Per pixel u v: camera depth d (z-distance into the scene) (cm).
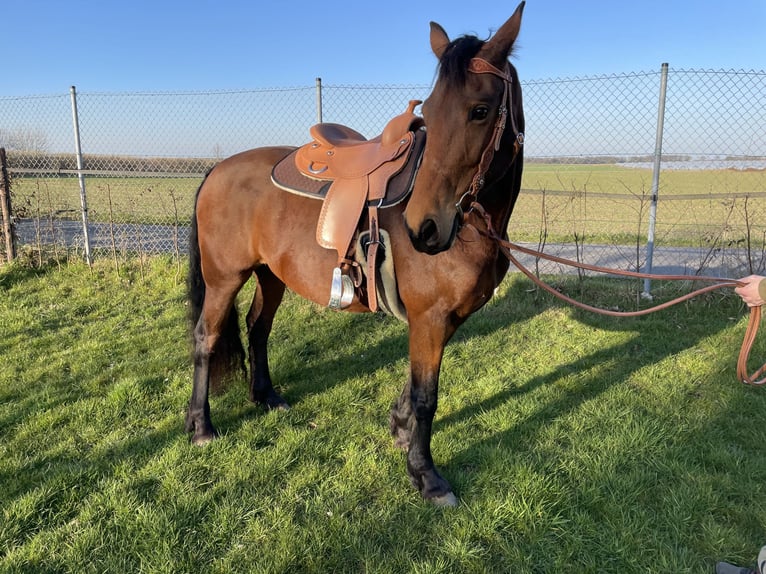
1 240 591
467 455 251
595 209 1217
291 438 264
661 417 282
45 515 212
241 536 201
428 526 207
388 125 216
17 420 285
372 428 277
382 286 212
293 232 233
